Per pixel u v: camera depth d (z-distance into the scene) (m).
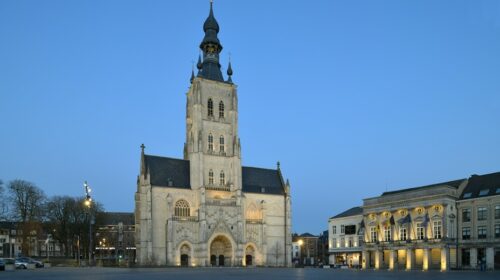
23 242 132.25
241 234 132.25
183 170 134.88
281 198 148.00
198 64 150.12
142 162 127.56
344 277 52.47
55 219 142.88
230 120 142.88
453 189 105.19
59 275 52.19
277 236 144.75
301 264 165.00
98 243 168.25
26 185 131.25
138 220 129.38
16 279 43.03
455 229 103.88
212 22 149.50
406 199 110.81
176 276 50.50
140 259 123.06
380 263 115.50
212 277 48.75
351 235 139.50
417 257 109.19
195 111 136.25
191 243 125.94
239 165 138.75
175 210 127.94
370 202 120.44
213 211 128.50
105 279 43.03
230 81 147.50
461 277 54.59
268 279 45.16
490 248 97.31
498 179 103.19
